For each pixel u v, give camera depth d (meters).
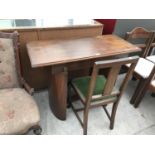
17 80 1.34
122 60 1.02
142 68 1.86
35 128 1.20
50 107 1.79
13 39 1.21
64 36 1.68
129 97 2.12
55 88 1.49
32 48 1.35
